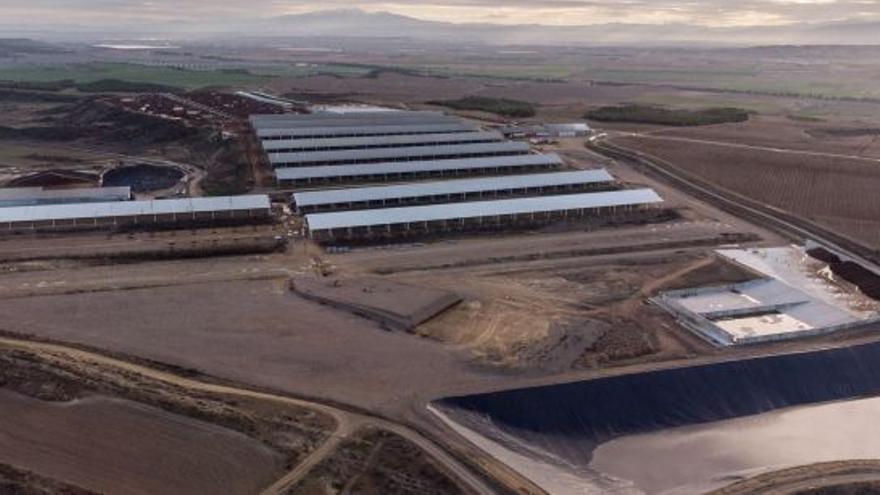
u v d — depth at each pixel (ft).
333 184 405.80
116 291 261.24
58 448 169.17
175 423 178.91
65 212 329.31
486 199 383.04
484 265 296.30
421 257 302.86
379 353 218.79
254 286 269.23
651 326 244.63
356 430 179.42
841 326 247.70
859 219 363.56
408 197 369.09
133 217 332.39
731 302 263.90
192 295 259.19
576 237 332.19
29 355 206.49
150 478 161.17
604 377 209.26
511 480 167.73
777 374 221.66
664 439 196.65
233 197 354.13
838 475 179.11
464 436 181.57
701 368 217.77
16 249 299.58
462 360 216.33
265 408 187.11
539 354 221.05
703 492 173.17
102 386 192.34
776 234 348.38
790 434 202.59
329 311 248.11
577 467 182.70
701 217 367.86
